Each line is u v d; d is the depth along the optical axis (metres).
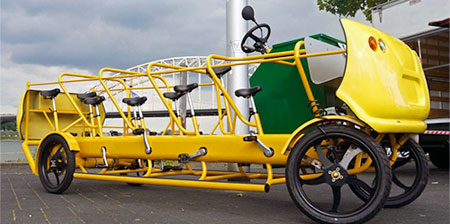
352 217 2.55
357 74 2.68
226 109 3.72
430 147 6.43
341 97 2.69
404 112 2.80
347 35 2.75
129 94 4.97
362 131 2.65
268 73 3.80
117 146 4.15
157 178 3.70
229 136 3.35
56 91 4.68
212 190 4.71
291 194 2.73
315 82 3.12
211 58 3.62
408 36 6.95
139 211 3.37
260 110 3.84
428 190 4.69
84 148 4.47
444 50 7.55
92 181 5.75
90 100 4.46
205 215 3.18
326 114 2.96
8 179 6.08
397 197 3.35
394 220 2.94
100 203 3.79
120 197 4.18
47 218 3.10
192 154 3.56
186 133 3.82
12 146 20.91
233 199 4.01
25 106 4.95
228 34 5.18
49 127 5.23
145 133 3.86
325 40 3.59
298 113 3.61
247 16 3.43
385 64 2.79
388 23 7.30
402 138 3.16
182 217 3.10
